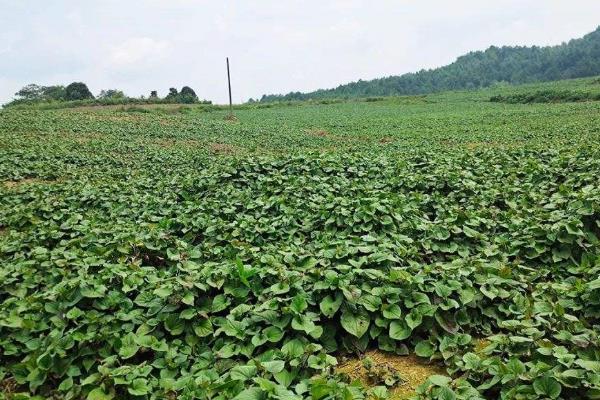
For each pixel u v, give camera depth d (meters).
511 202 9.81
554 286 6.16
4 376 5.03
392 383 4.98
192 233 9.16
